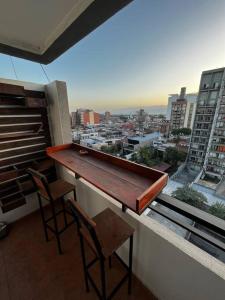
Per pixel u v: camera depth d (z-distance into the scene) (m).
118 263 1.57
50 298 1.30
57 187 1.79
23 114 1.97
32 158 2.16
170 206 1.08
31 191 2.25
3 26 1.37
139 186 1.12
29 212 2.34
